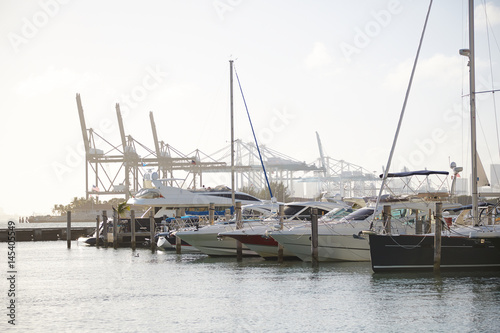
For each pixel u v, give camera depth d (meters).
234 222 41.44
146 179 60.81
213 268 34.78
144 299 24.95
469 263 28.45
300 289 26.12
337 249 33.97
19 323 20.83
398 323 19.84
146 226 57.19
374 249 28.53
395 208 33.28
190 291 26.62
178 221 52.47
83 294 26.56
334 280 28.20
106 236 57.19
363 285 26.53
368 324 19.78
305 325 19.83
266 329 19.45
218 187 60.81
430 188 34.97
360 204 40.03
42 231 78.25
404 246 28.42
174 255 45.44
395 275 28.55
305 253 34.84
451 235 28.55
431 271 28.56
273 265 35.09
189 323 20.39
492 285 26.00
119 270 35.56
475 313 20.98
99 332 19.48
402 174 31.19
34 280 31.72
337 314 21.20
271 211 46.69
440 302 22.73
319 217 37.56
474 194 29.05
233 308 22.61
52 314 22.23
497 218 32.75
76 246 62.22
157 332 19.34
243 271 32.81
